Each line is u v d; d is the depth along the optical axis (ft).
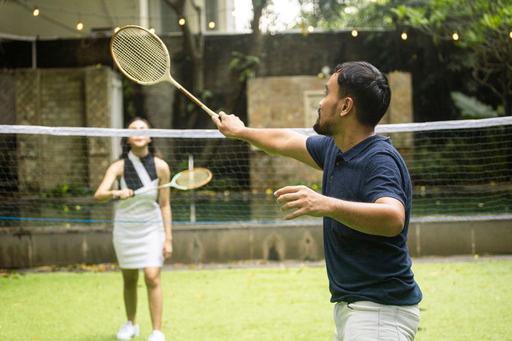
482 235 26.99
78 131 19.01
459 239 27.02
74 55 45.50
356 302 8.14
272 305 19.97
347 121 8.27
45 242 27.07
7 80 44.70
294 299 20.66
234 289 22.34
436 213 31.09
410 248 27.12
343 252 8.19
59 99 45.24
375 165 7.90
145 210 16.22
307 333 16.93
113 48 11.19
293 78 45.39
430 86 45.91
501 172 41.09
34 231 27.04
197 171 16.66
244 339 16.51
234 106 46.50
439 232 27.04
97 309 20.08
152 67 11.07
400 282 8.05
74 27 47.78
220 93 46.50
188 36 44.47
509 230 26.94
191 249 27.12
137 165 16.35
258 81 45.32
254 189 43.42
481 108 44.88
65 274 25.68
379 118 8.29
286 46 45.75
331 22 56.08
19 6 47.44
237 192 42.01
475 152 42.45
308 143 9.27
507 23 36.65
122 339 16.72
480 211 31.01
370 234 7.79
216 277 24.44
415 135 44.73
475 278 22.91
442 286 21.86
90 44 45.44
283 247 27.20
